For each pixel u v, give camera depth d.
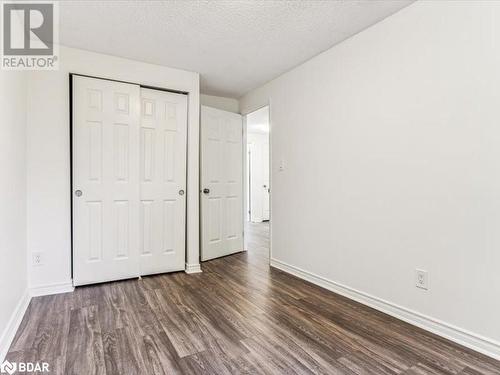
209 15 2.16
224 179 4.03
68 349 1.73
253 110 3.97
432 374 1.51
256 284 2.88
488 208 1.67
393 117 2.16
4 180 1.80
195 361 1.62
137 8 2.06
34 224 2.50
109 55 2.83
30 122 2.48
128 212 2.95
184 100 3.27
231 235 4.14
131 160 2.95
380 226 2.26
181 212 3.28
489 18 1.65
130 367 1.57
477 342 1.71
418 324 2.00
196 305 2.37
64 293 2.60
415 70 2.01
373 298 2.32
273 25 2.31
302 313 2.23
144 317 2.14
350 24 2.30
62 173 2.61
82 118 2.71
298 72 3.11
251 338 1.86
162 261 3.18
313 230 2.92
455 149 1.80
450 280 1.83
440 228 1.88
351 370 1.54
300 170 3.09
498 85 1.62
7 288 1.83
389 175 2.19
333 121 2.68
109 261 2.87
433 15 1.91
